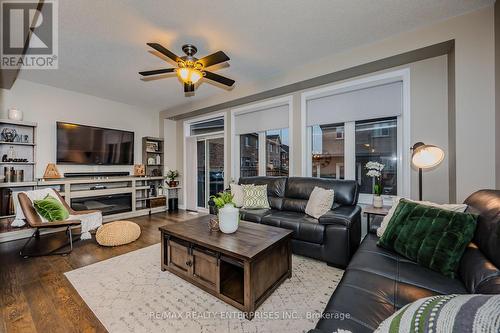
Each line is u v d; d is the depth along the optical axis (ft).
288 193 11.44
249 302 5.40
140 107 17.92
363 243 6.48
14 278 7.25
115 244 9.97
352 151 11.13
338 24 7.89
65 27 7.82
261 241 6.36
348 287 4.11
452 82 8.00
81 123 14.73
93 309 5.75
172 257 7.51
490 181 6.97
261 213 10.27
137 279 7.22
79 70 11.33
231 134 15.57
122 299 6.18
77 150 14.11
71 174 13.89
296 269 7.88
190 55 9.22
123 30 8.06
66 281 7.08
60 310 5.70
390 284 4.19
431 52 8.50
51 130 13.51
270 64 10.87
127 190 15.70
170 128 19.54
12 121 11.52
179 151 19.74
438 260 4.62
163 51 7.70
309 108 12.18
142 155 18.03
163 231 7.61
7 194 11.50
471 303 2.06
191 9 7.03
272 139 14.02
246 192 11.93
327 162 11.94
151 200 17.28
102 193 14.39
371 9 7.15
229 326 5.18
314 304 5.94
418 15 7.48
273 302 6.03
